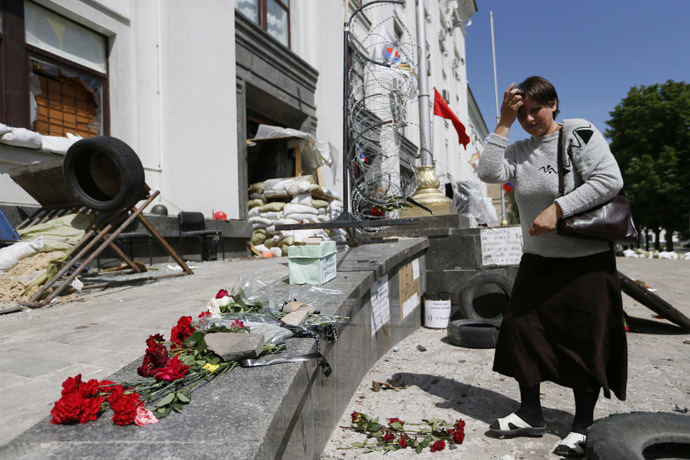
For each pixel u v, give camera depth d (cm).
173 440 111
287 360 166
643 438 194
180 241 749
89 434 116
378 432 250
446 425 257
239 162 1031
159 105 829
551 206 209
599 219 204
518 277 242
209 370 155
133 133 784
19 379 198
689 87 3005
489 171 239
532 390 234
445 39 3009
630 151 3173
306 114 1343
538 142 235
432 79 2541
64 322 308
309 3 1405
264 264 693
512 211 5309
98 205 461
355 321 307
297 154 1127
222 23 970
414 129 2300
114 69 773
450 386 334
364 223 350
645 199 3052
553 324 223
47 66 679
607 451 178
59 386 189
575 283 218
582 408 220
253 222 980
